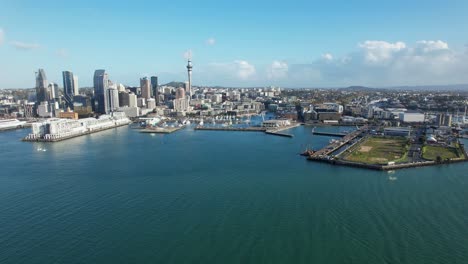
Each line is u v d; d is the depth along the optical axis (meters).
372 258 80.31
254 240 89.75
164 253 83.31
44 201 121.12
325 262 79.00
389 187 134.88
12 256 82.19
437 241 87.81
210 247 86.12
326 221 101.00
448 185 137.25
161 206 114.88
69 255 82.50
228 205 115.31
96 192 131.38
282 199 120.94
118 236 92.31
